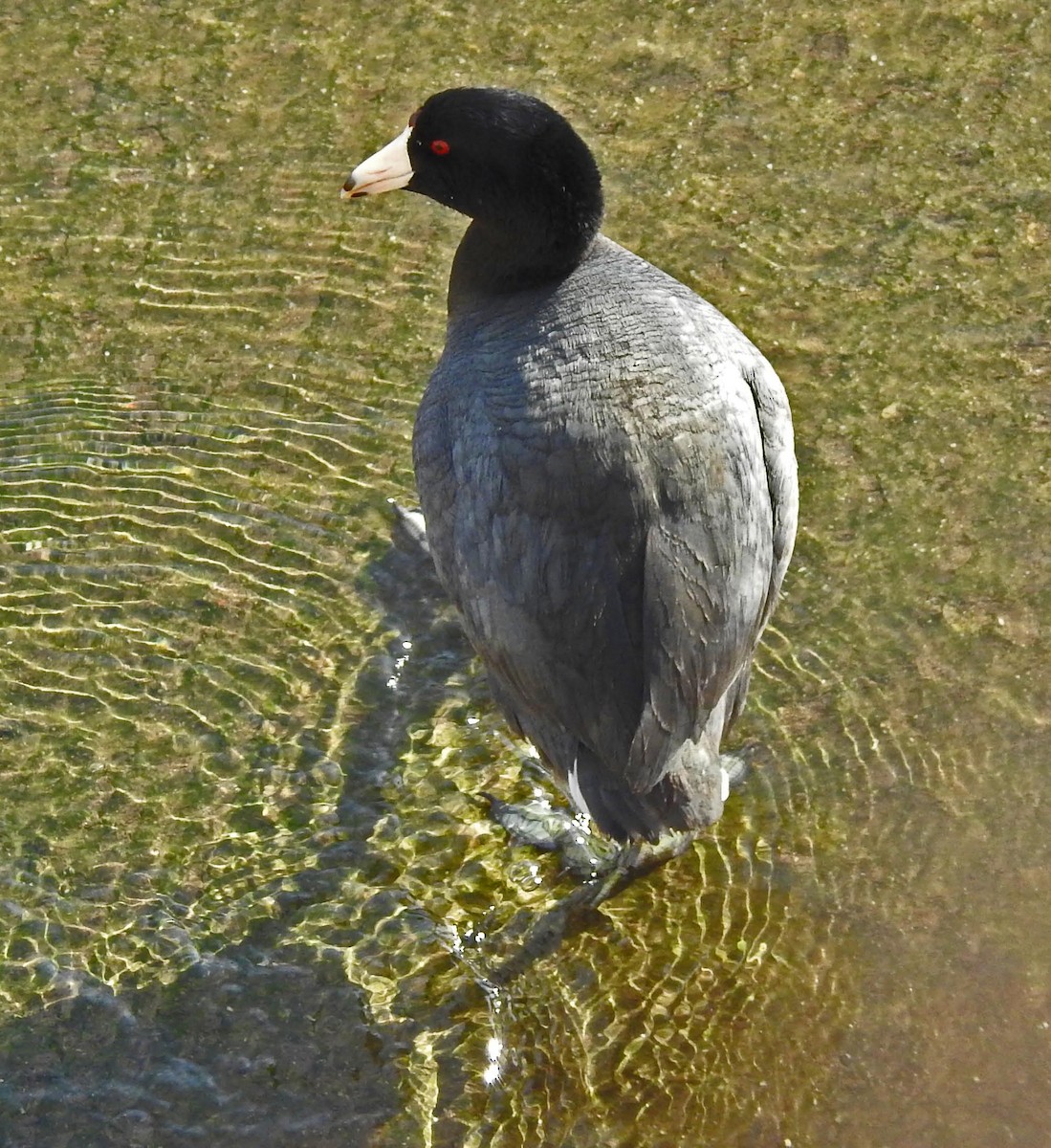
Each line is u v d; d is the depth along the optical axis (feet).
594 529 23.65
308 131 40.93
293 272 37.78
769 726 29.17
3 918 27.09
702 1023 25.13
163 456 34.42
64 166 40.19
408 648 31.32
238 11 44.09
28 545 32.83
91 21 43.86
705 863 27.43
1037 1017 24.71
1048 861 26.78
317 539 33.04
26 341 36.52
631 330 25.67
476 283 29.25
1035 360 34.91
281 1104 24.50
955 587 30.94
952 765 28.30
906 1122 23.57
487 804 28.86
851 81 41.52
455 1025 25.49
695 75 41.88
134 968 26.35
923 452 33.32
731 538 24.22
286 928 26.94
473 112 27.91
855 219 38.24
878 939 25.96
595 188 27.96
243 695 30.55
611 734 24.14
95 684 30.71
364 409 35.12
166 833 28.45
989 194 38.60
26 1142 24.03
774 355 35.37
